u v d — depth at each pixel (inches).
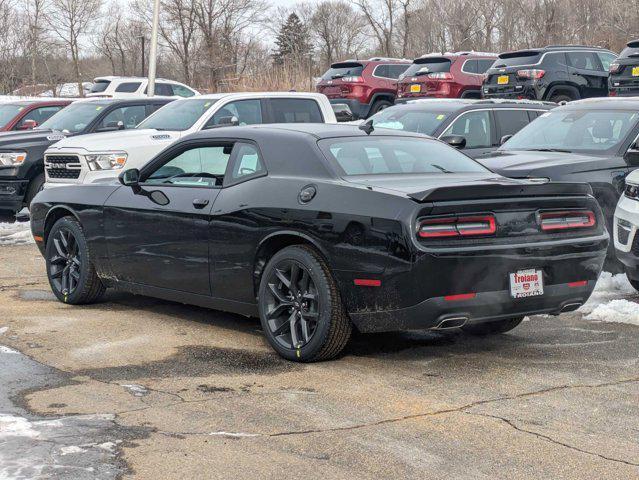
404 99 888.9
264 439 178.9
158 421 189.3
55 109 733.3
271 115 515.8
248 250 249.8
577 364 235.5
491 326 267.4
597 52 804.6
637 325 280.4
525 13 1766.7
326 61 2300.7
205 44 2044.8
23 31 2097.7
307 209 234.5
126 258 290.0
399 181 240.7
